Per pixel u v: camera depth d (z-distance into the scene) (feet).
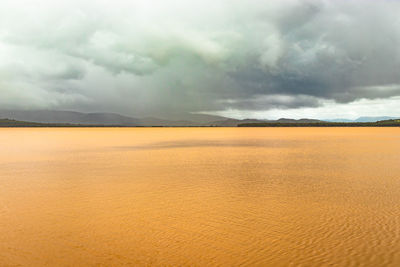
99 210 44.04
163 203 47.47
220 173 74.54
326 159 100.37
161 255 29.17
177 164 90.99
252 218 39.73
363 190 55.01
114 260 28.30
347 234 33.53
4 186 60.85
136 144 182.50
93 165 89.66
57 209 44.62
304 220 38.60
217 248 30.53
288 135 310.24
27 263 27.94
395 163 89.40
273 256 28.45
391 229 34.81
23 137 280.31
